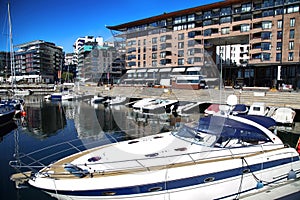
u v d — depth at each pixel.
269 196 5.94
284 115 16.61
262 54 36.00
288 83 36.69
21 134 15.31
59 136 14.29
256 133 6.48
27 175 5.42
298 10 33.53
